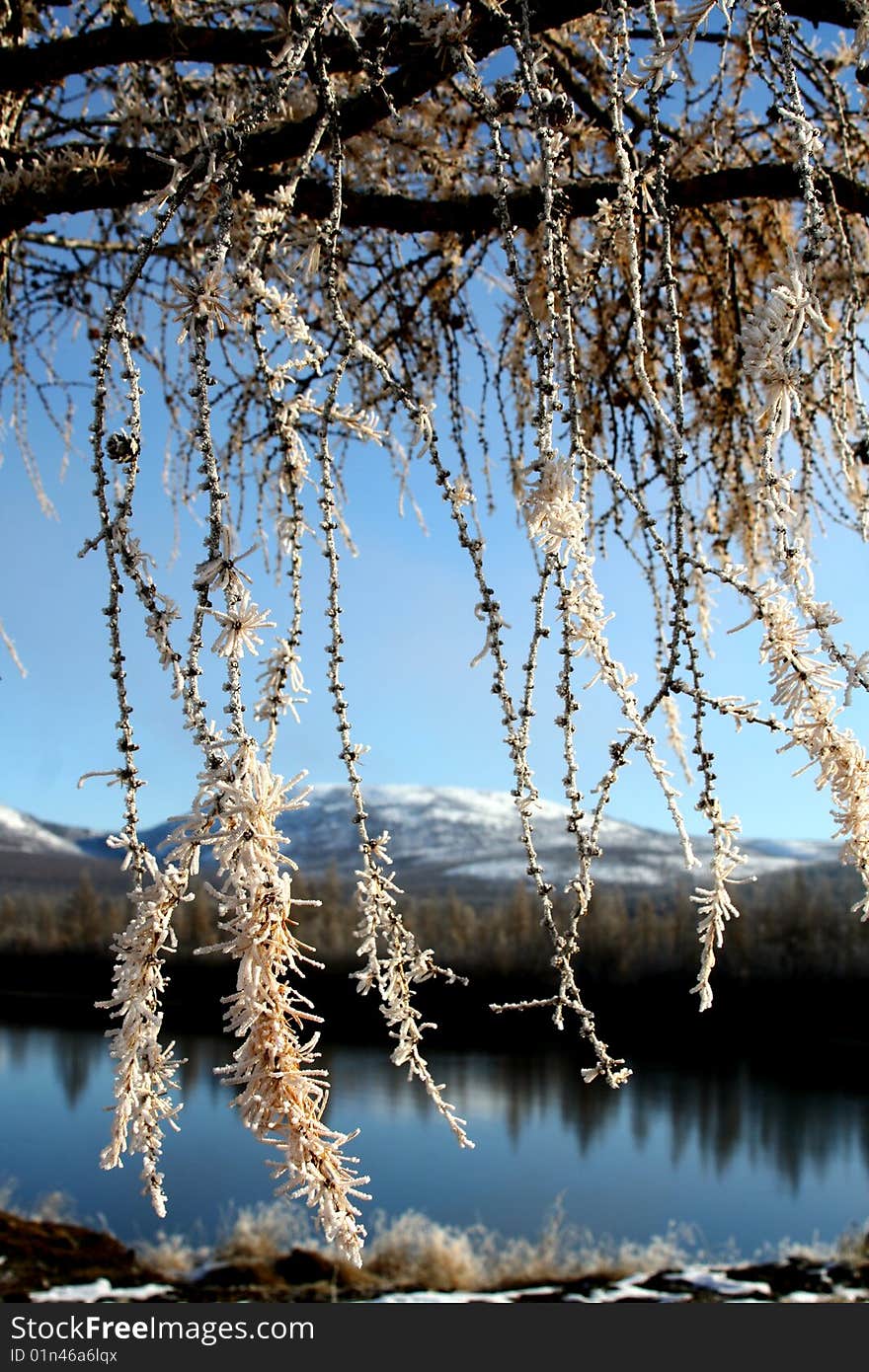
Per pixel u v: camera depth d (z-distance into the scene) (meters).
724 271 2.44
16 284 2.74
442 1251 6.94
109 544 0.73
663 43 0.84
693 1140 13.27
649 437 2.10
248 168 1.48
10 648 2.02
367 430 0.96
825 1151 12.70
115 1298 5.64
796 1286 6.11
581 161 2.15
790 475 0.74
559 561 0.75
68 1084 17.12
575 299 1.36
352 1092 15.50
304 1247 7.10
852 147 2.00
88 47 1.69
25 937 30.12
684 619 0.75
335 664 0.77
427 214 1.79
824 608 0.73
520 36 0.98
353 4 1.92
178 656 0.68
